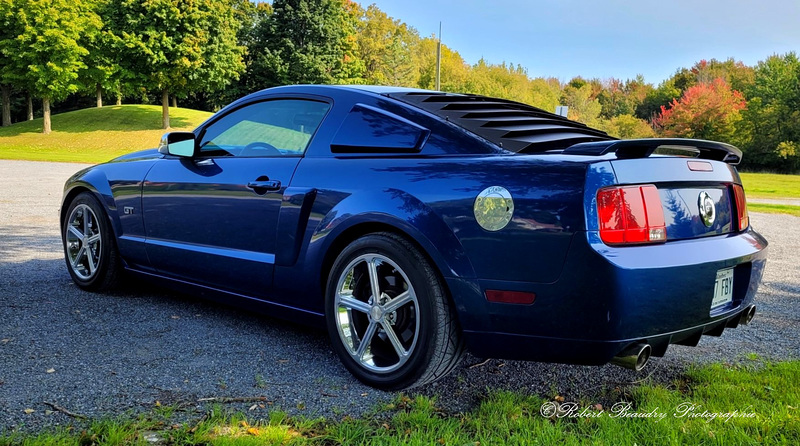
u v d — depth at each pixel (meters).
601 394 2.66
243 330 3.45
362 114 2.96
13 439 2.02
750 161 53.66
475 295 2.33
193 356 2.98
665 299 2.16
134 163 4.00
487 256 2.29
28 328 3.31
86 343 3.11
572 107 70.62
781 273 5.79
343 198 2.74
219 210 3.32
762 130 51.50
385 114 2.87
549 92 84.69
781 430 2.23
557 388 2.73
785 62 64.75
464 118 2.73
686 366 3.08
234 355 3.02
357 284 2.77
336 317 2.77
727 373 2.89
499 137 2.55
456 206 2.37
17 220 7.49
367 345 2.68
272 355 3.04
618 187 2.17
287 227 2.96
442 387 2.70
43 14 37.81
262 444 2.03
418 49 78.69
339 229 2.72
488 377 2.85
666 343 2.27
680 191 2.39
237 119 3.56
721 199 2.61
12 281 4.39
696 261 2.24
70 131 41.91
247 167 3.24
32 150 32.53
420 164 2.58
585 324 2.14
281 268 3.02
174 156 3.74
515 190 2.26
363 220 2.62
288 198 2.96
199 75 43.19
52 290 4.19
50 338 3.16
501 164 2.36
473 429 2.23
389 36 64.06
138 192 3.83
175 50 41.41
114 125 43.91
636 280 2.09
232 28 46.91
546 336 2.23
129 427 2.14
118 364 2.82
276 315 3.23
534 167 2.28
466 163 2.46
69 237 4.29
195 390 2.55
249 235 3.17
